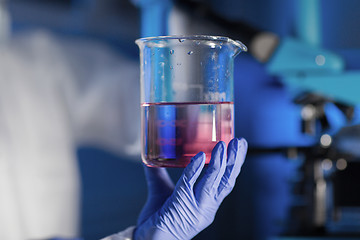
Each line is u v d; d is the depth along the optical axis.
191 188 1.04
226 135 0.88
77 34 2.86
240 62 3.49
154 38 0.84
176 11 2.09
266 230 3.52
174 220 1.06
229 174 1.01
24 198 2.54
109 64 3.07
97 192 2.95
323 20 2.95
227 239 3.52
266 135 3.52
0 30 2.45
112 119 3.08
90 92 2.95
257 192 3.55
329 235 2.01
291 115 3.47
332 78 1.98
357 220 2.22
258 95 3.51
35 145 2.62
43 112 2.66
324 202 2.12
